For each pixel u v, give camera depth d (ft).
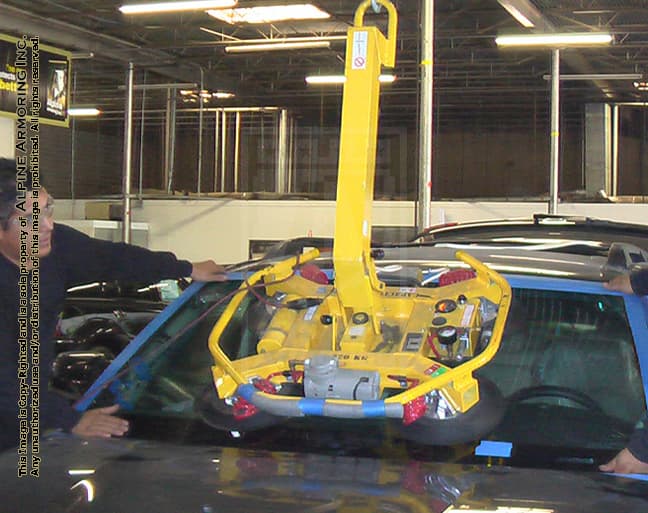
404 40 40.52
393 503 4.70
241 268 8.82
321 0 37.70
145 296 15.30
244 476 5.12
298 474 5.14
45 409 6.50
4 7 39.34
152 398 7.07
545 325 7.18
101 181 54.39
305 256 7.37
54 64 40.34
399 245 10.15
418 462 5.49
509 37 40.27
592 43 40.24
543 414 6.35
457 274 7.15
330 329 6.56
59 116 40.91
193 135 59.77
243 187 58.44
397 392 6.10
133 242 48.83
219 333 6.78
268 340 6.45
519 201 46.73
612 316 7.22
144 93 54.95
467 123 57.82
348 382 5.74
